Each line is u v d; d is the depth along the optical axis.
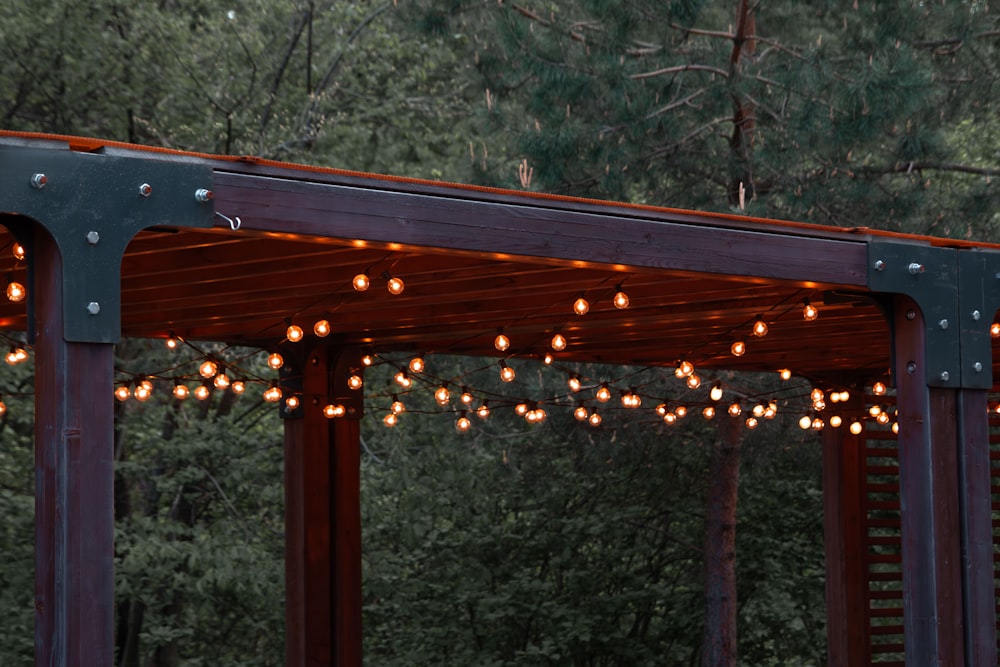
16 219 3.94
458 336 8.10
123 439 13.17
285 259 5.73
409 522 13.26
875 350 9.47
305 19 13.84
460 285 6.46
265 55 13.70
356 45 13.68
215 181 4.12
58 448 3.81
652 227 5.09
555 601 13.82
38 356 3.93
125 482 13.20
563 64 10.38
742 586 14.23
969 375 5.85
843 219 10.66
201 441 12.44
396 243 4.48
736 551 14.09
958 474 5.83
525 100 11.16
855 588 11.15
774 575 13.84
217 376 8.20
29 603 11.25
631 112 10.27
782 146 10.25
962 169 11.34
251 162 4.20
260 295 6.65
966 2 10.54
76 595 3.78
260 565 12.25
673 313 7.16
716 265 5.25
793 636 14.12
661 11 10.08
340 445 8.69
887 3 9.96
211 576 11.66
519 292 6.49
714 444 12.22
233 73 13.00
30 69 11.71
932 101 10.36
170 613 13.41
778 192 10.74
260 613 13.16
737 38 10.52
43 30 11.38
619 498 14.07
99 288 3.86
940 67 11.09
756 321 6.88
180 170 4.04
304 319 7.66
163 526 12.37
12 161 3.74
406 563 13.52
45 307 3.88
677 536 14.31
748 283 5.90
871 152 10.78
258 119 13.35
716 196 10.89
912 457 5.79
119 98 11.92
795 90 10.13
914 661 5.73
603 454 12.27
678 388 11.05
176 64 12.32
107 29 12.20
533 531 13.97
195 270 5.98
